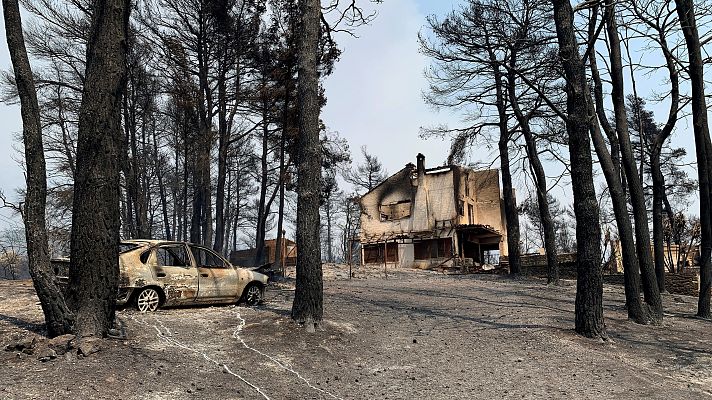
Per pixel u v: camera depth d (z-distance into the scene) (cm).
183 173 3553
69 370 652
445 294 1700
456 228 3872
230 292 1192
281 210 2477
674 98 1642
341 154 2594
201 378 688
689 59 1488
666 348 1054
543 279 2495
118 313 977
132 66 2059
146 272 1041
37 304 1036
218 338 882
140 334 842
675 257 3378
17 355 684
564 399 708
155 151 3556
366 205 4247
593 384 781
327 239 6309
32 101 765
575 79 1168
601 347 1020
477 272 3238
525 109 2328
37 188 750
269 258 4044
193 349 803
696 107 1495
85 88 820
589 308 1085
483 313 1302
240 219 4844
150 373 677
